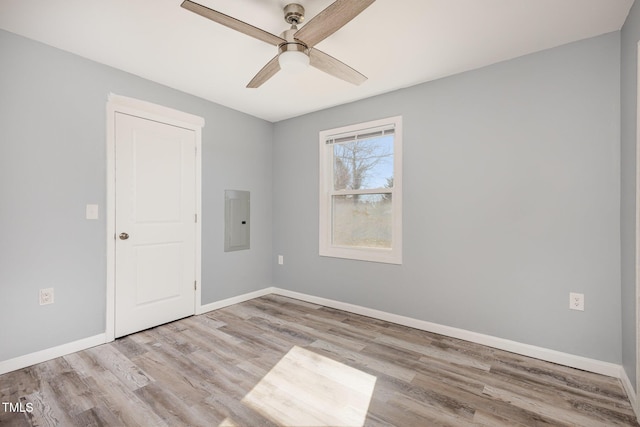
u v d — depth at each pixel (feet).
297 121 13.08
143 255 9.50
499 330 8.44
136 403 5.99
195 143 10.87
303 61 6.16
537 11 6.31
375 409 5.86
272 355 7.97
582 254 7.36
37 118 7.48
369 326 10.02
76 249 8.11
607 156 7.08
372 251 10.98
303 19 6.34
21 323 7.25
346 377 6.95
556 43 7.53
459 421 5.55
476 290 8.82
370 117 10.94
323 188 12.23
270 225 13.84
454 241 9.18
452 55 8.09
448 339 9.04
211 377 6.92
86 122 8.28
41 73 7.54
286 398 6.18
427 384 6.69
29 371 7.10
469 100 8.93
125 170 9.06
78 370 7.17
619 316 6.95
